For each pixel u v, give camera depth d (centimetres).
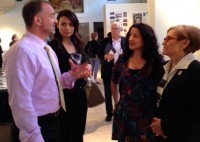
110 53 423
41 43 176
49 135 177
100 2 1495
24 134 156
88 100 276
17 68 155
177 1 424
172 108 170
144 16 828
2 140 289
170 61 188
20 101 154
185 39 171
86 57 283
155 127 176
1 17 1346
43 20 174
